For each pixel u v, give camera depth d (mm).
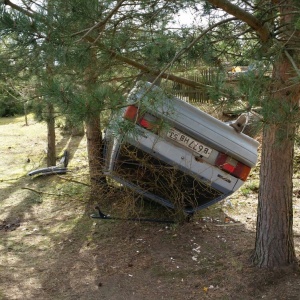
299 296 3949
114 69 4410
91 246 5477
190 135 5125
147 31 3957
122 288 4434
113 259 5078
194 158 5234
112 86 3957
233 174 5305
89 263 5016
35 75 3863
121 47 3914
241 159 5258
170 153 5168
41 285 4559
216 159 5258
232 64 3910
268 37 3348
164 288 4387
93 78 4008
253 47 3693
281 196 4320
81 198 7203
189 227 5867
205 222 6059
